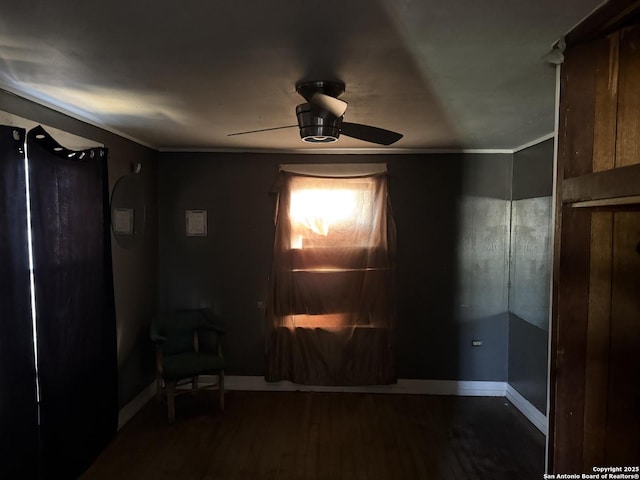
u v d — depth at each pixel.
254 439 3.40
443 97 2.38
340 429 3.58
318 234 4.23
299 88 2.19
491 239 4.25
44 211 2.47
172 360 3.74
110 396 3.24
